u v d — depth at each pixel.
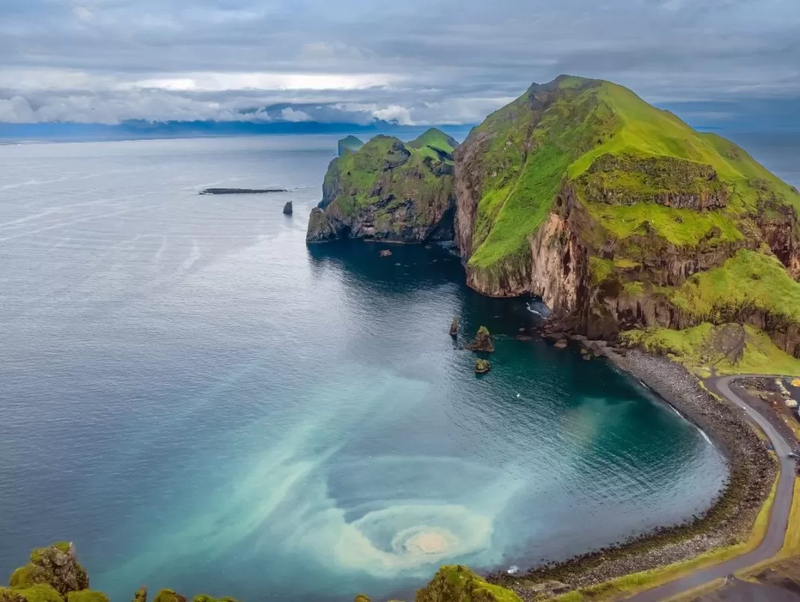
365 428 131.38
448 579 73.38
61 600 68.56
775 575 87.44
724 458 120.81
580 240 192.12
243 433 127.94
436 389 150.25
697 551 94.06
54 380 148.00
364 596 83.12
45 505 104.38
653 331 173.50
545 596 86.00
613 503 107.75
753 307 171.00
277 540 98.75
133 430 127.38
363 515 104.62
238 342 175.75
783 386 145.88
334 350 172.38
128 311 198.38
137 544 97.06
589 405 142.62
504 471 117.38
